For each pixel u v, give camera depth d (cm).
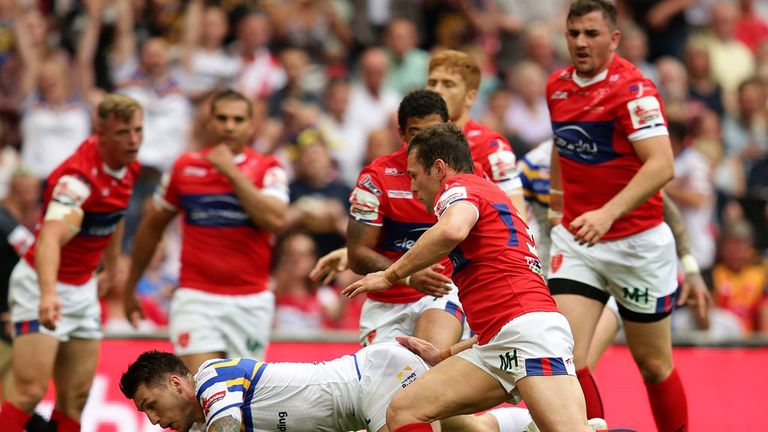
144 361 2006
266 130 4012
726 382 2944
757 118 4497
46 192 2497
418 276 2022
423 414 1870
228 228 2658
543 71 4547
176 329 2650
